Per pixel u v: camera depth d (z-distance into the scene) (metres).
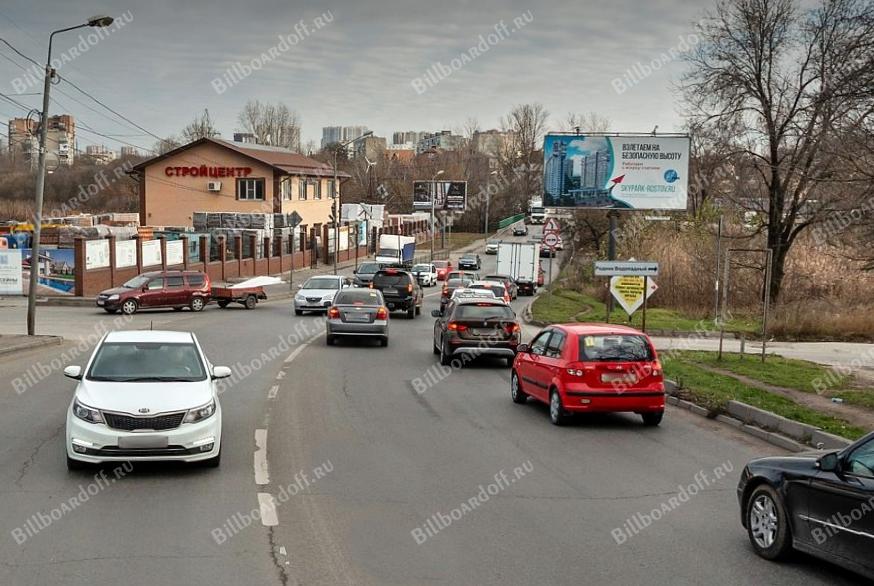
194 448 9.36
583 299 42.91
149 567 6.46
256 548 6.99
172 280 36.66
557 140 35.31
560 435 12.48
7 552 6.76
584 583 6.38
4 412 13.25
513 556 6.97
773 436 12.37
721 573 6.70
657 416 13.36
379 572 6.49
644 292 21.28
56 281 42.06
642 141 34.94
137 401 9.36
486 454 10.99
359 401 15.05
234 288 38.94
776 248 33.75
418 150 133.00
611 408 12.97
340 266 71.69
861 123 16.81
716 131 33.66
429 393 16.30
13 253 36.91
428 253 89.62
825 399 15.12
